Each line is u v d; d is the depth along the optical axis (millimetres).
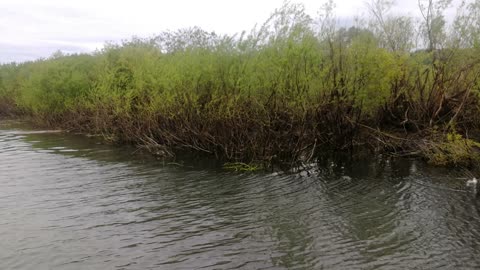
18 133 25891
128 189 12438
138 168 15211
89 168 15273
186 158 16766
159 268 7512
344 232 8945
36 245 8484
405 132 16547
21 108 35812
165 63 19406
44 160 16844
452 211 9930
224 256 7938
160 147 18078
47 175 14219
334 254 7934
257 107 15875
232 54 16562
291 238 8703
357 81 15695
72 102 26891
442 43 16891
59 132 26078
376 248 8148
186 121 17375
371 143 16375
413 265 7434
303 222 9570
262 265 7570
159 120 18703
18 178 13789
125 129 20656
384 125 17484
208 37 18703
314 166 14758
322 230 9078
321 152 16219
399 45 17922
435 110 16281
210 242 8570
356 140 16609
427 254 7828
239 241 8602
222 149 16859
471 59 15414
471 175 12781
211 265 7598
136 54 24281
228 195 11711
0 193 12062
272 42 15727
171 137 18109
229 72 16406
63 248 8344
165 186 12711
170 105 17828
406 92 16938
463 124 15727
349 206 10578
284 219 9773
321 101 15562
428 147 14906
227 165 15312
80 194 11945
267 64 15422
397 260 7633
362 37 16719
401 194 11383
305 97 15328
